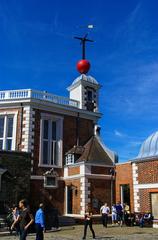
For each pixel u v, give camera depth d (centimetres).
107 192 3067
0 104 3247
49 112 3331
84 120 3569
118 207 2811
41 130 3238
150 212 2681
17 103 3222
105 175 3089
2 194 2614
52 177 3197
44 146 3259
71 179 3142
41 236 1459
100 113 3675
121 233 2236
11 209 2398
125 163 3048
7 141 3189
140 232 2295
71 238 1948
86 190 2944
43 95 3344
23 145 3116
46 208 2952
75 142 3438
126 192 3023
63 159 3319
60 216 3012
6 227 2292
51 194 3158
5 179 2656
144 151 2975
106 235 2119
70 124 3453
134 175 2880
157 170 2694
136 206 2814
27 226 1323
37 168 3136
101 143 3403
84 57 4022
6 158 2706
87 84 3766
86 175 2973
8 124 3228
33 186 3072
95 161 3089
